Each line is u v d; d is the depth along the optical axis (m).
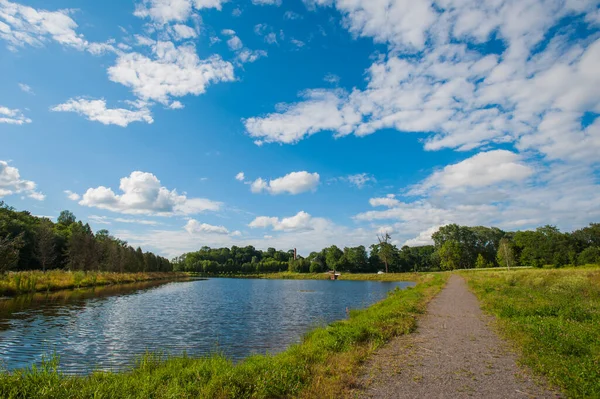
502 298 22.61
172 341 17.52
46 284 39.28
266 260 177.75
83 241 65.19
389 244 120.81
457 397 6.88
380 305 24.38
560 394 6.99
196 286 70.12
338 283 87.44
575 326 12.80
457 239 122.69
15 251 34.09
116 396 6.96
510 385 7.52
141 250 88.62
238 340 17.88
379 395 7.01
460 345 11.35
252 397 7.02
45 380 7.54
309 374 8.43
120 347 15.88
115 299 36.03
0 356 13.51
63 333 18.23
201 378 8.19
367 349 10.87
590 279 26.48
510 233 134.38
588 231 79.31
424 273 100.62
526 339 11.13
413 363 9.31
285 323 23.50
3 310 24.95
